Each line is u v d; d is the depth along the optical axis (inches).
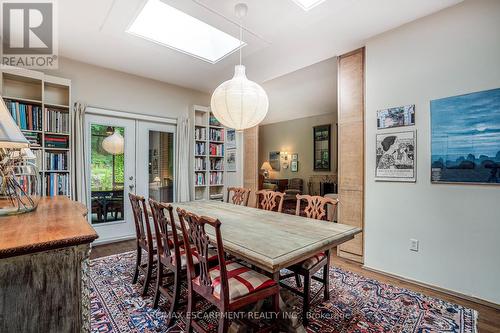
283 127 359.3
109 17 101.7
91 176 151.1
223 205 122.5
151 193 175.9
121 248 144.3
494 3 86.9
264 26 108.7
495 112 86.3
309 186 326.3
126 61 144.9
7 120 43.5
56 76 138.9
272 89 226.2
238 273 65.7
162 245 83.7
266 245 61.7
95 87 152.0
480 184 88.7
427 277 100.1
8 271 31.3
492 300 85.8
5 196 65.1
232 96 94.8
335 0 91.8
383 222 113.3
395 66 110.2
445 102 96.7
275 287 64.5
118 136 162.6
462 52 93.0
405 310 82.2
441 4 94.3
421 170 102.4
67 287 34.8
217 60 143.9
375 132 116.5
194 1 91.5
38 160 124.9
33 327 32.6
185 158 188.2
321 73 187.6
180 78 173.9
